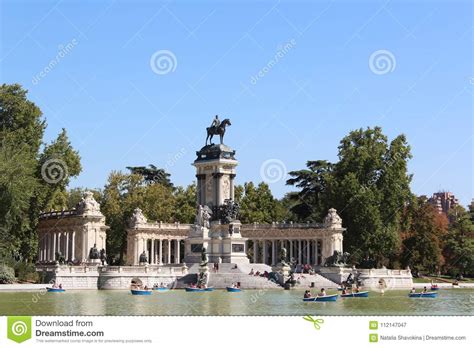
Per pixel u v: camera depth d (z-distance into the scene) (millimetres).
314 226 185750
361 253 186625
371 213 183000
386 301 119438
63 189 186000
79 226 170500
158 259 199750
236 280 151750
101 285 144750
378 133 196375
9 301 107688
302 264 184250
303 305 105938
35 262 187750
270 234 191375
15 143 164500
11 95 168625
